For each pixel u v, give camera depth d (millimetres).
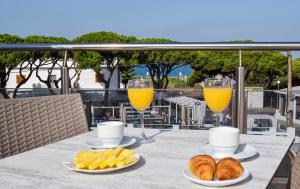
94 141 1030
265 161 842
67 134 1422
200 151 917
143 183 701
